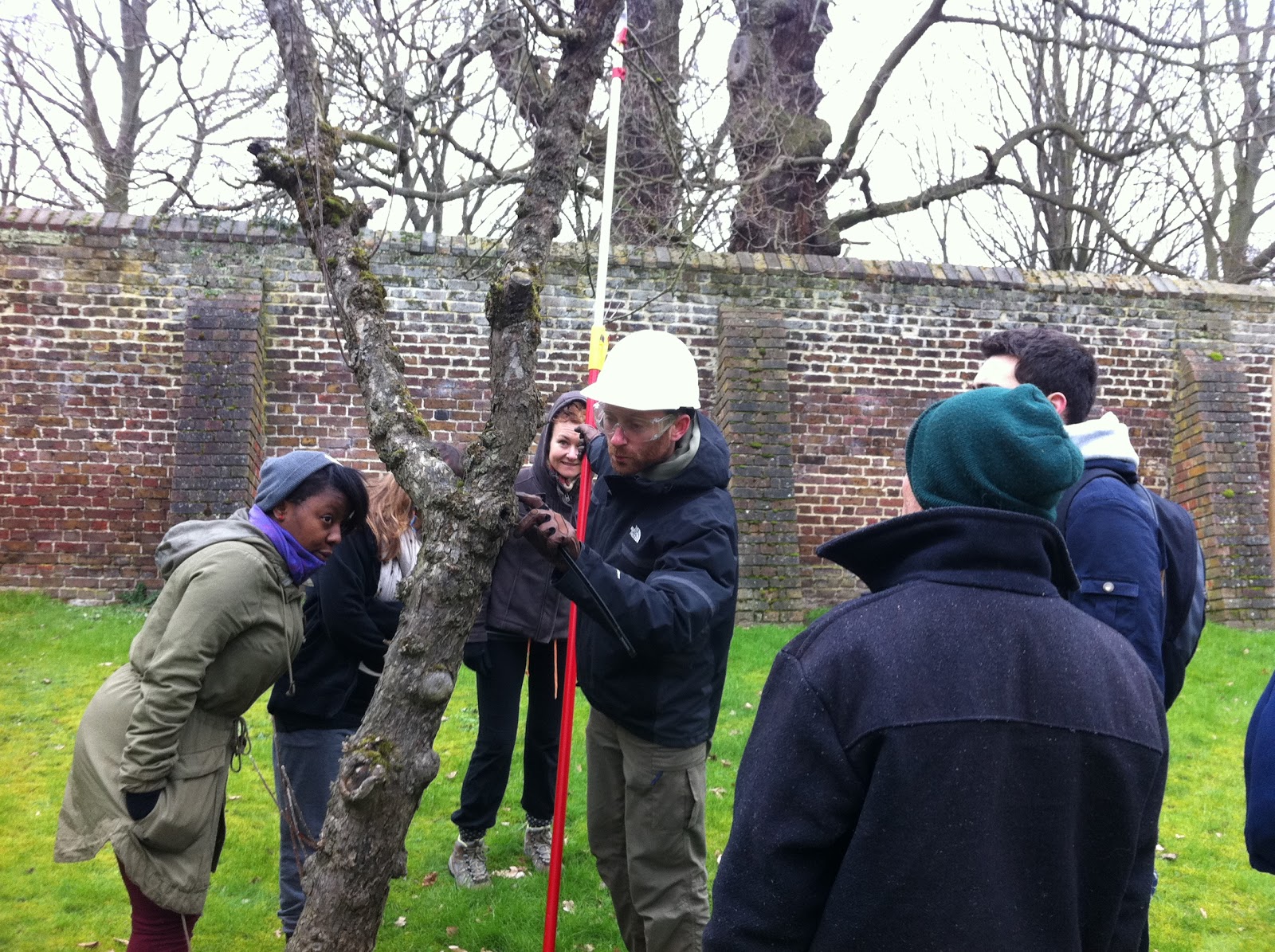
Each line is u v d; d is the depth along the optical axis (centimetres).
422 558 195
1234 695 638
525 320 211
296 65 242
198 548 238
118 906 360
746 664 664
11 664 620
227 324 761
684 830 262
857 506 833
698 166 628
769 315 823
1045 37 1059
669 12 771
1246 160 1340
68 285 766
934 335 846
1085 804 142
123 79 1213
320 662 289
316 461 250
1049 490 150
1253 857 191
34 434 762
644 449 258
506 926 348
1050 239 1553
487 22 352
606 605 219
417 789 186
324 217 239
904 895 135
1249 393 877
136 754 223
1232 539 824
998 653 141
